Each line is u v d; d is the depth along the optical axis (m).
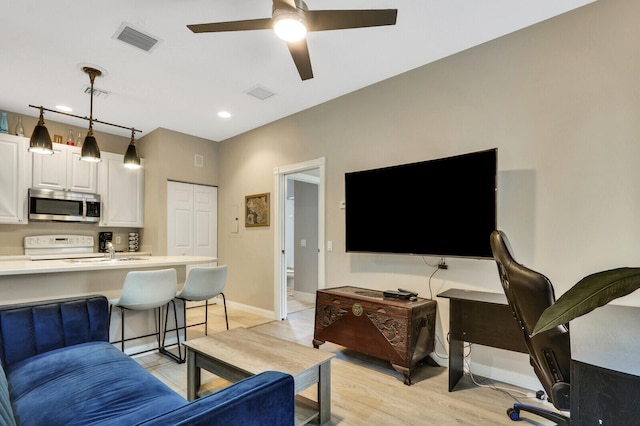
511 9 2.30
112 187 4.80
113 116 4.32
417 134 3.09
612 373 0.87
